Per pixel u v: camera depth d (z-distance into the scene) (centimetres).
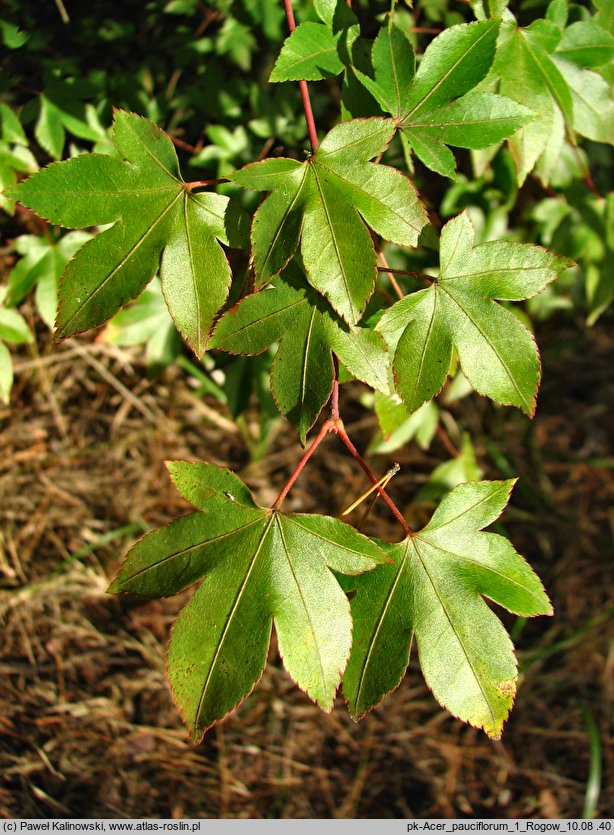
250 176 16
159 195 17
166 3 26
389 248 28
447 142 17
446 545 18
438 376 17
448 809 37
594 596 41
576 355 46
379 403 20
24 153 25
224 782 35
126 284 17
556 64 20
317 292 17
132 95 26
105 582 37
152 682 36
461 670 18
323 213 16
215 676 17
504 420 43
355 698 17
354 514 40
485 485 18
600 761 38
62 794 34
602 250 29
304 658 17
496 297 17
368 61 19
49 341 36
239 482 18
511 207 29
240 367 28
